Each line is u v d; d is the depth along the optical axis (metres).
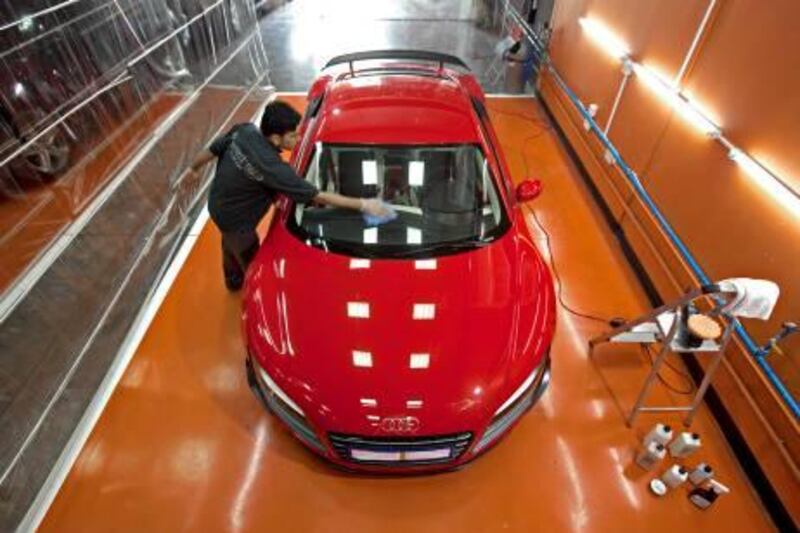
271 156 2.25
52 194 2.65
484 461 2.23
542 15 6.11
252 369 2.13
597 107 4.11
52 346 2.54
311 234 2.34
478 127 2.63
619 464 2.25
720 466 2.26
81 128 2.93
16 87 2.53
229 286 3.09
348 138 2.48
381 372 1.86
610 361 2.72
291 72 6.12
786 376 2.07
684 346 2.12
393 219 2.35
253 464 2.21
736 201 2.41
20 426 2.27
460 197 2.41
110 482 2.14
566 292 3.17
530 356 1.98
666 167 3.06
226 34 4.75
